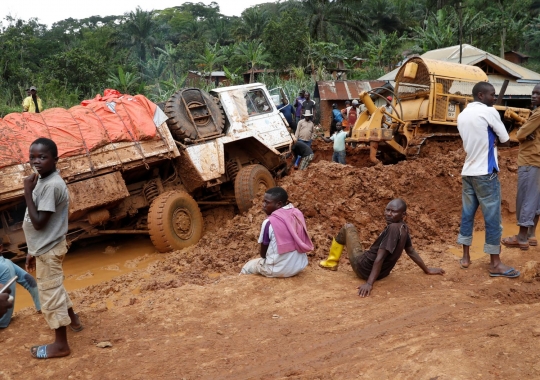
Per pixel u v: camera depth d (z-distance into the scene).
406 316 4.48
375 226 7.40
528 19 56.94
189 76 47.16
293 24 43.44
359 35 51.94
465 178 5.64
